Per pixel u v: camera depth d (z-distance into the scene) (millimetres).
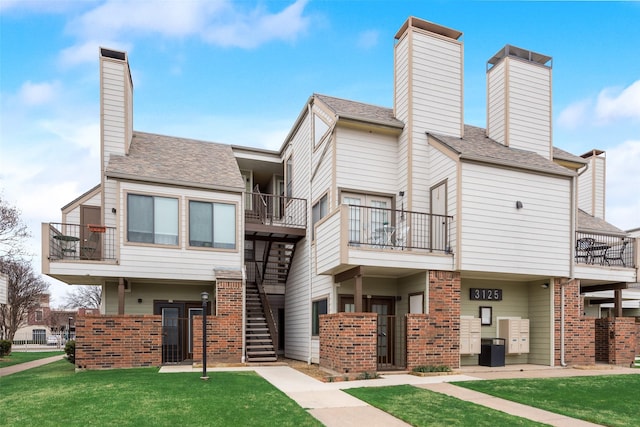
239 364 12117
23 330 48469
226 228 13531
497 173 11570
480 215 11258
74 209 14344
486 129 14656
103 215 13109
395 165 13133
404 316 10938
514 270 11438
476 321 11719
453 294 10984
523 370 11258
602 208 19344
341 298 11977
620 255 14688
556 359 12008
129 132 14516
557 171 12039
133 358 11578
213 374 9883
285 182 17297
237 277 12781
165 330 13664
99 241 13406
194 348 12078
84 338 11250
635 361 14617
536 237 11797
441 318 10805
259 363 12477
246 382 8727
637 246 13531
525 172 11891
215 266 13195
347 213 10211
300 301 14594
